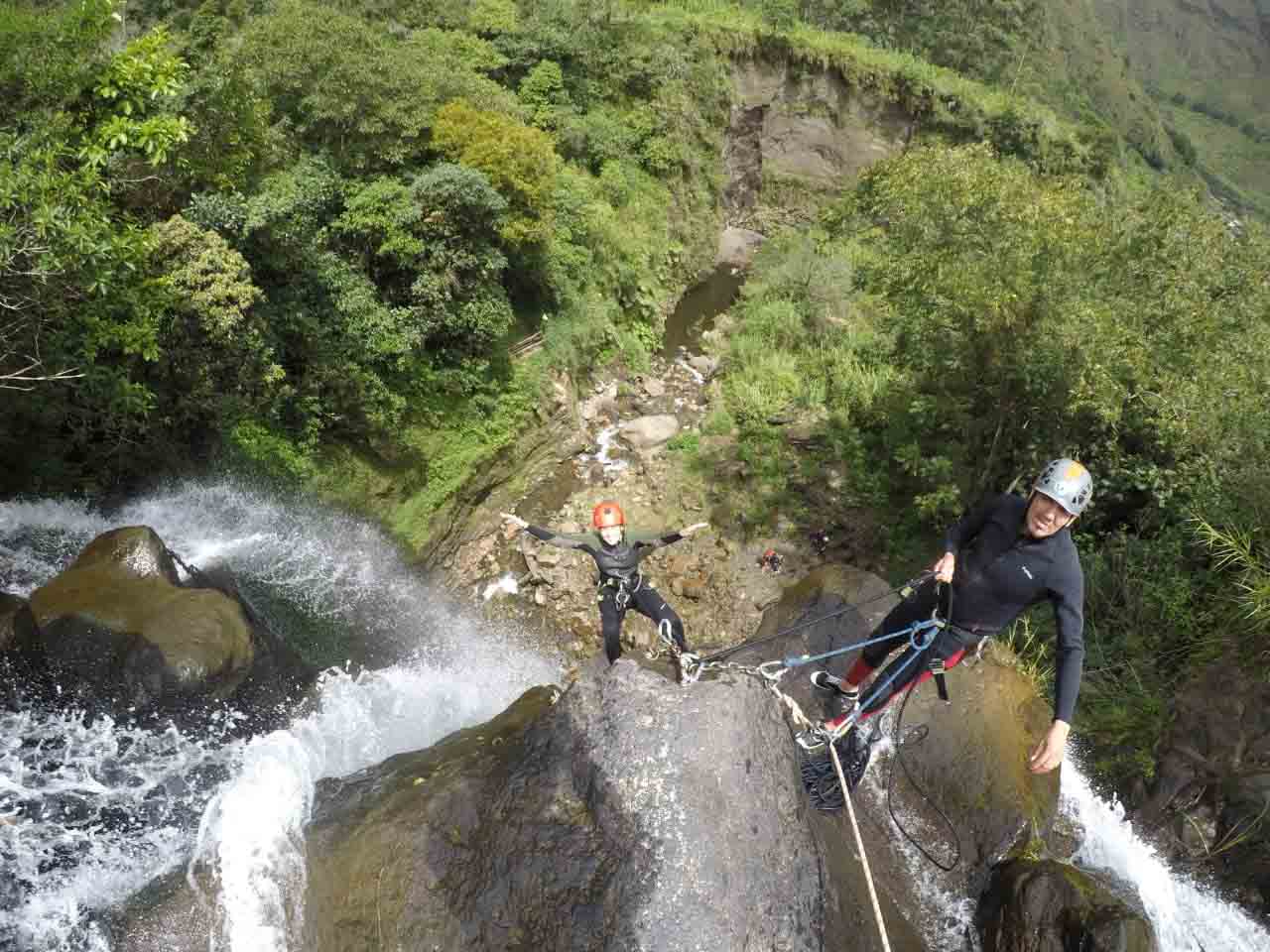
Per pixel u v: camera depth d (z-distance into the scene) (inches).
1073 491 165.3
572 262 912.3
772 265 1184.8
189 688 311.3
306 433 646.5
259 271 628.1
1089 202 586.6
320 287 671.8
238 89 586.6
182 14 980.6
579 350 910.4
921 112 1418.6
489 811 207.5
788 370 949.8
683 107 1208.8
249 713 331.0
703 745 193.2
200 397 565.6
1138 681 459.2
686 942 173.3
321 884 208.7
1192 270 545.6
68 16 426.0
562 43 1114.1
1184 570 516.7
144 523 519.8
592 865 187.8
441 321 727.1
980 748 275.6
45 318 421.7
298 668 375.2
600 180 1098.7
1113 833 333.4
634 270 1044.5
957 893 250.4
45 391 482.3
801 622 309.7
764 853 185.5
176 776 285.3
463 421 767.7
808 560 716.0
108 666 310.7
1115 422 545.6
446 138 748.6
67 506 501.4
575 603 682.8
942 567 181.8
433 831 208.1
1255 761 382.3
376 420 677.9
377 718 365.4
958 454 701.3
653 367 1016.2
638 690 205.2
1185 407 487.5
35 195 358.6
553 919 183.8
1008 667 317.1
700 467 820.6
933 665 190.4
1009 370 600.1
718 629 657.6
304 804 236.2
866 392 877.2
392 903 196.9
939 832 261.1
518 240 781.3
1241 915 337.1
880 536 732.0
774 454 826.2
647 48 1203.9
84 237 361.4
